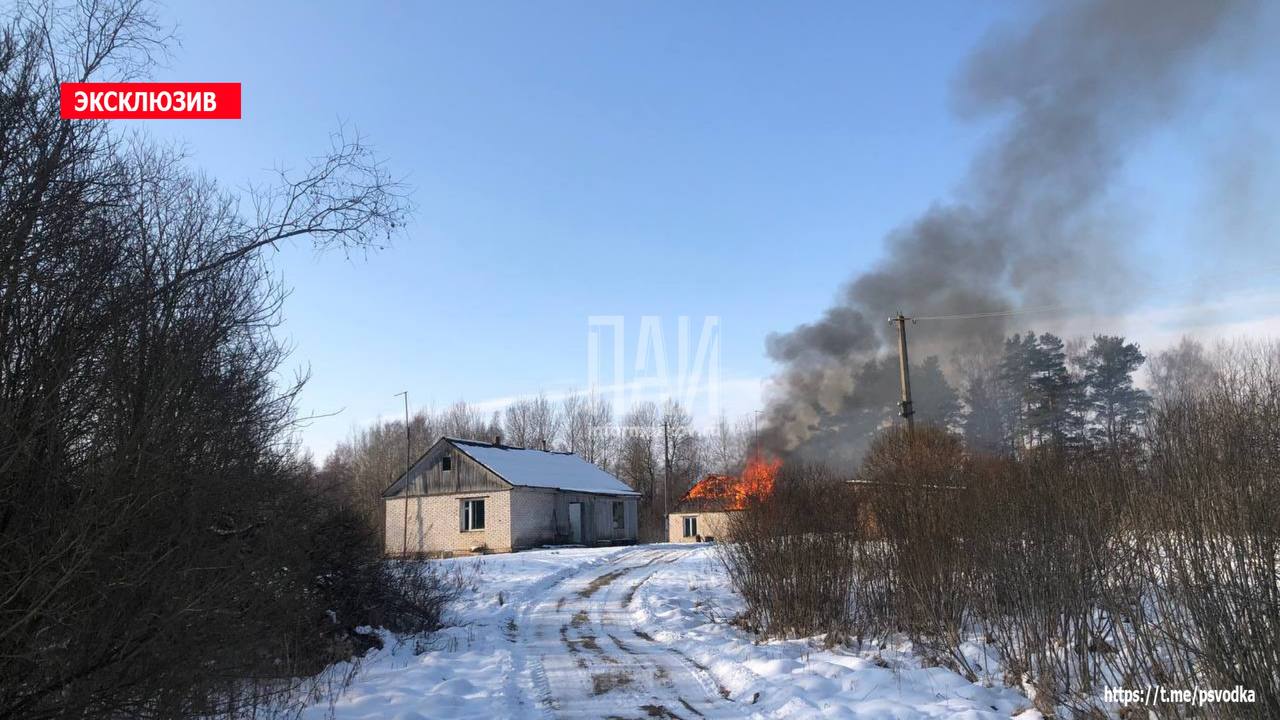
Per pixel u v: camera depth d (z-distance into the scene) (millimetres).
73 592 4523
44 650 4480
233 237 6562
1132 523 6895
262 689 7336
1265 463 5719
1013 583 8102
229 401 5918
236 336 6191
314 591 10297
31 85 4844
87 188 5059
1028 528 7961
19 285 4594
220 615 5539
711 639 12031
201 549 5305
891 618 10758
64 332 4691
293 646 9328
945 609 9250
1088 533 7320
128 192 5324
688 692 8648
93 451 4668
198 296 5684
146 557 4824
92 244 5020
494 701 8312
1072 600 7398
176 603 5020
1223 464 5816
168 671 5051
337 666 9945
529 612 15727
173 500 5078
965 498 9516
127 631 4770
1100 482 7656
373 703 8172
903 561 10125
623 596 17812
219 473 5598
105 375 4812
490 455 38000
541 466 40562
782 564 11922
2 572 4273
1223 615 5402
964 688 7797
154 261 5461
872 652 10039
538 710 7965
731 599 16562
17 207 4598
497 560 25922
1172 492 6082
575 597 17844
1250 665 5188
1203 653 5504
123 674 4836
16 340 4551
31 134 4754
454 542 35688
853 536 11586
